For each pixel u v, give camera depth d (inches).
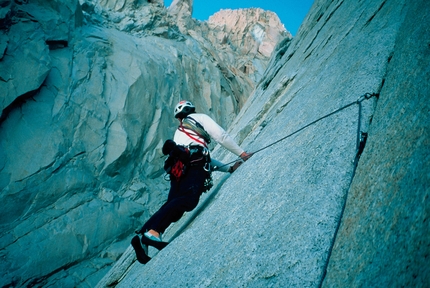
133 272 114.1
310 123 79.7
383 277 28.6
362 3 153.6
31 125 484.7
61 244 424.2
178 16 1247.5
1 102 453.1
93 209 483.8
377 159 44.1
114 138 571.8
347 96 74.4
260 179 79.4
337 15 207.0
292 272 41.9
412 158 35.4
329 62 128.0
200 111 855.7
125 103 612.4
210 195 114.2
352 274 33.2
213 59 1071.0
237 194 83.9
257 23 1689.2
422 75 46.1
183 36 1019.9
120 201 531.8
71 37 610.9
